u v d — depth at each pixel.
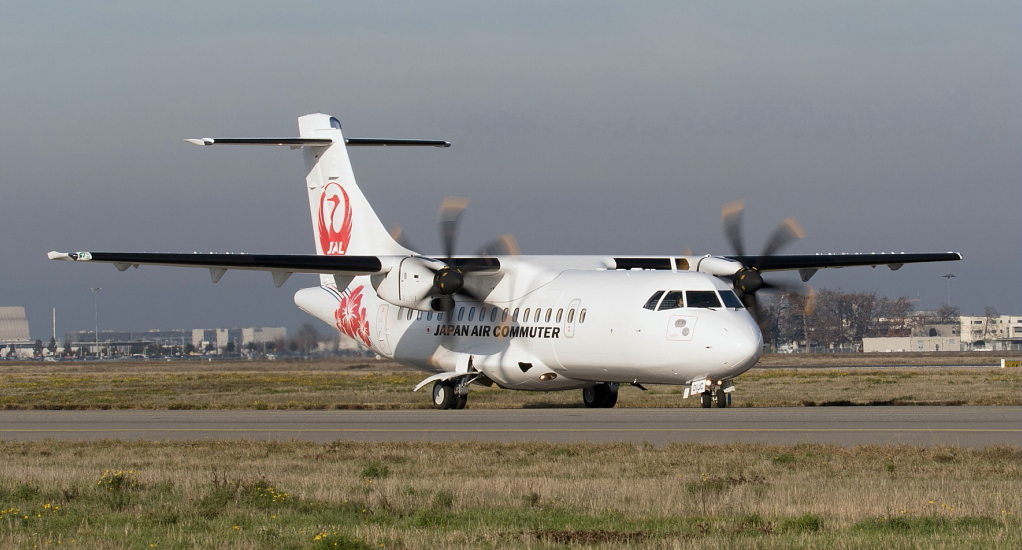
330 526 43.53
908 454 61.34
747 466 58.66
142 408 117.25
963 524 41.81
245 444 73.44
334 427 84.88
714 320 92.31
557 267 107.94
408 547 39.22
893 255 114.38
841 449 63.69
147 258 95.19
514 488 51.88
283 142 117.00
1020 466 57.16
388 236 114.75
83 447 73.88
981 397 112.38
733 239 109.69
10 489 53.69
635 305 96.50
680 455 63.03
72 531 43.53
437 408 108.62
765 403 107.56
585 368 100.69
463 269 103.75
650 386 146.00
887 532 40.78
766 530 41.31
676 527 42.31
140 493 52.47
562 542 39.62
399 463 63.25
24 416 102.06
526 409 102.12
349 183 118.56
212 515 46.69
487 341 108.31
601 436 73.62
